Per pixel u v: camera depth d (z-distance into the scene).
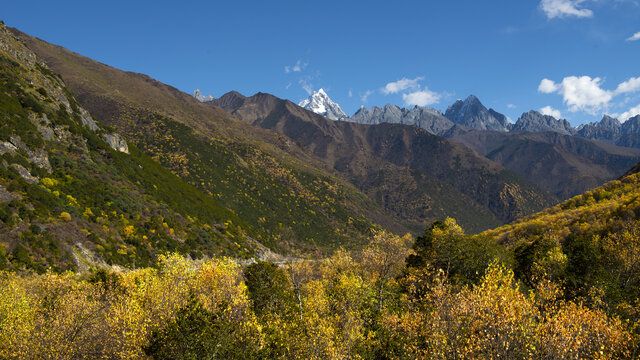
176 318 17.17
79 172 87.00
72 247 59.56
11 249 48.97
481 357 12.76
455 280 33.91
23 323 21.39
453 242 42.94
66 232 62.25
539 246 44.94
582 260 39.03
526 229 87.31
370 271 40.75
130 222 84.44
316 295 31.94
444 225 48.97
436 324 15.49
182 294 20.69
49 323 21.12
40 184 71.06
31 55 121.44
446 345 14.40
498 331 12.84
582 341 13.48
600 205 85.94
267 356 19.95
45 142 87.56
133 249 75.12
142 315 18.75
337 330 25.06
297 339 23.00
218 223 137.25
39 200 64.38
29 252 51.00
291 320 28.16
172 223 99.06
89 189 83.69
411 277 34.75
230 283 22.75
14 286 28.88
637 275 37.50
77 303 23.30
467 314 14.45
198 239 103.31
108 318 19.95
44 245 54.47
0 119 73.94
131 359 17.08
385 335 25.81
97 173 94.56
